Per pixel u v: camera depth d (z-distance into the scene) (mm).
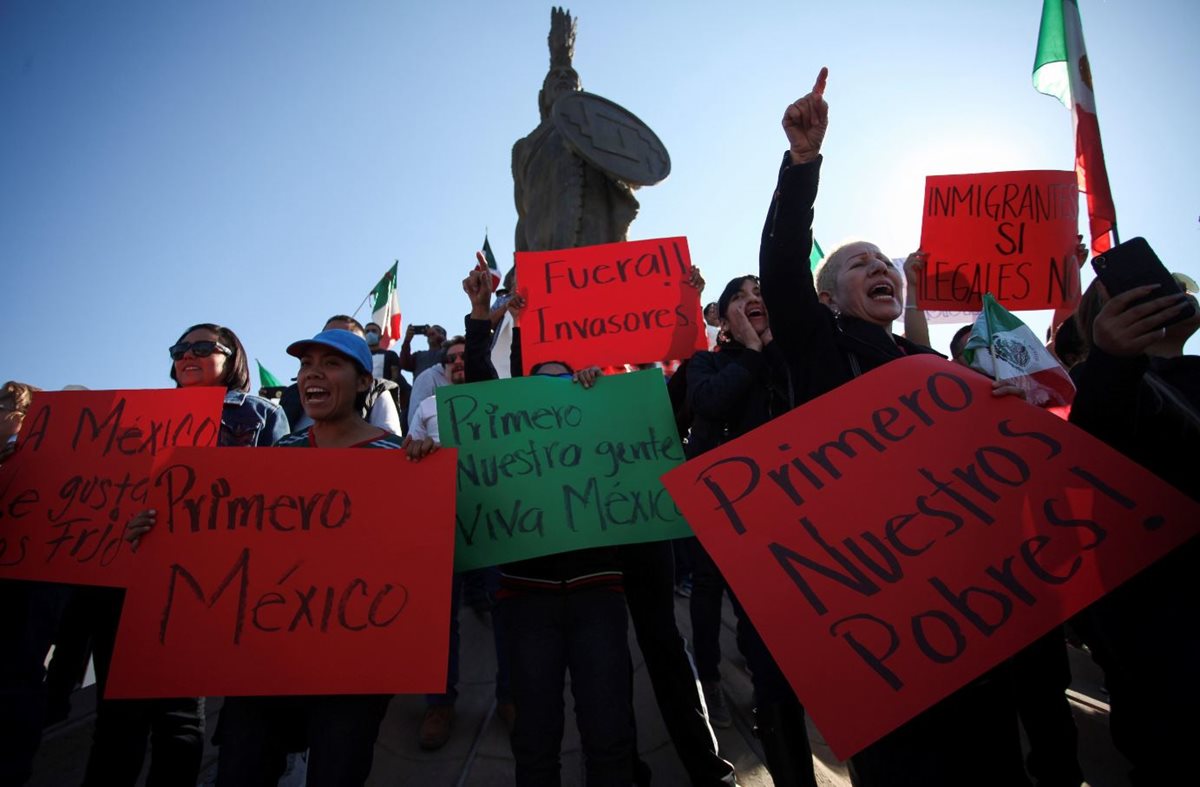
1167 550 1541
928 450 1791
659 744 3014
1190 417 1668
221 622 1922
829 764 2861
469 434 2625
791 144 2072
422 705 3438
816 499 1761
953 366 1935
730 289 2930
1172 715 1534
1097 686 3547
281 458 2143
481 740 3102
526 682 2133
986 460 1747
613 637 2209
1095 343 1651
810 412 1900
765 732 2098
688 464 1857
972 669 1502
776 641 1595
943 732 1634
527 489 2498
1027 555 1606
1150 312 1563
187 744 2371
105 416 2621
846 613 1602
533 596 2270
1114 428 1666
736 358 2891
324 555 2023
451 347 4254
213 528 2039
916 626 1566
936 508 1703
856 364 2131
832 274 2404
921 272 3352
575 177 6898
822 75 2053
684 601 4730
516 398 2713
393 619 1952
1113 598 1707
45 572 2342
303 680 1860
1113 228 3270
